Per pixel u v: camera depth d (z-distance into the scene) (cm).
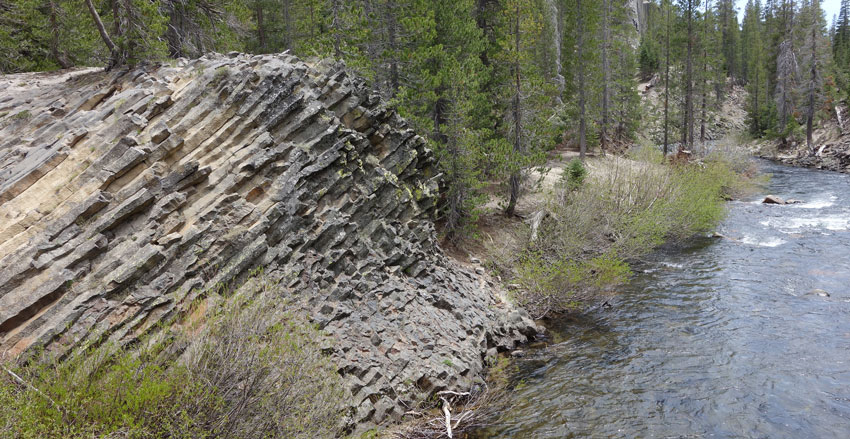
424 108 2061
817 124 5450
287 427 702
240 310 848
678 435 958
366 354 1042
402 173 1619
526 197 2542
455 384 1117
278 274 1060
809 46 4978
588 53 3641
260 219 1088
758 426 973
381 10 2169
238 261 1020
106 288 874
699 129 6078
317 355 852
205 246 1005
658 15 8731
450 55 2219
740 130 6694
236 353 730
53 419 593
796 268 1864
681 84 4741
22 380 637
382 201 1468
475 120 2362
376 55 2206
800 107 5234
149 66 1456
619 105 4447
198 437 638
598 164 2669
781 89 5700
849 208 2767
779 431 955
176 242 974
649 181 2314
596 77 3747
